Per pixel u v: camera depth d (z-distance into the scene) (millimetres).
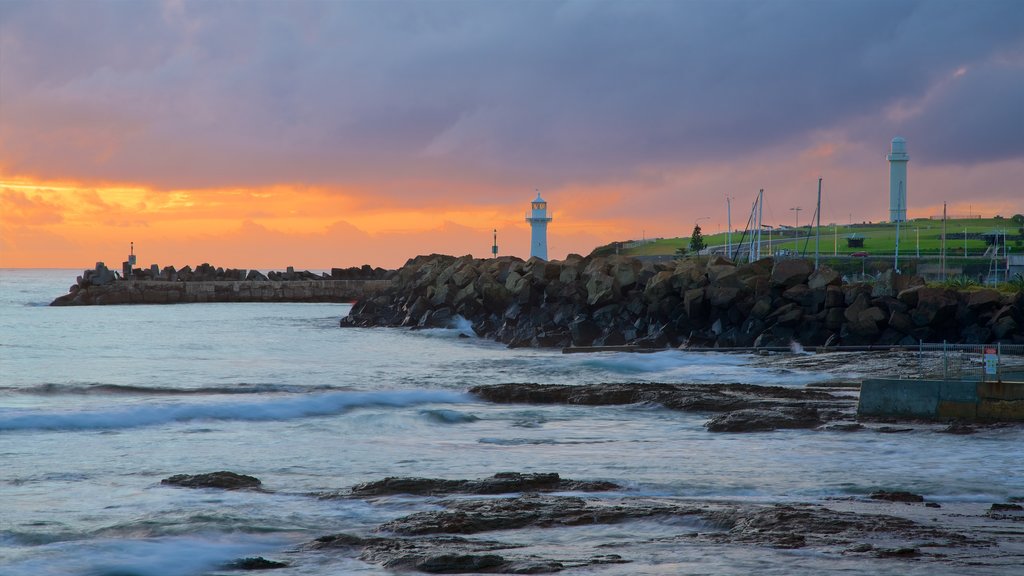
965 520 16234
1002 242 155500
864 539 14609
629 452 23875
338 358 54469
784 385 38375
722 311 58375
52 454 23531
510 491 18766
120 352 58188
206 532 15883
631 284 65938
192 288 129875
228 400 32594
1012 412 27609
